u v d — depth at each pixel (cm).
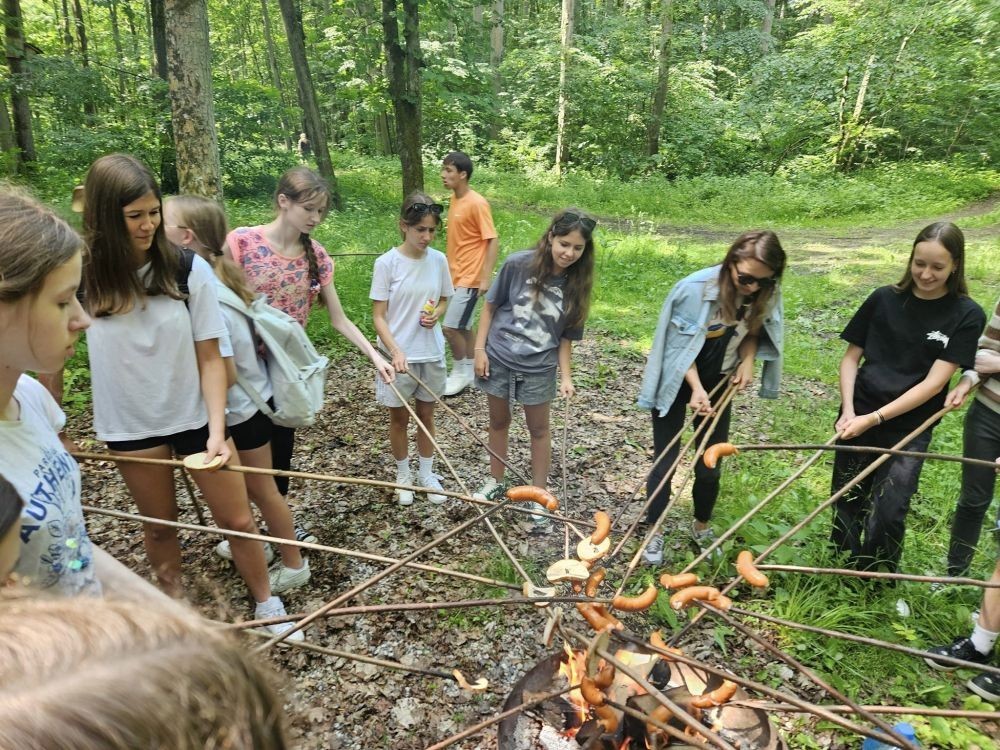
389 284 425
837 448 287
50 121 1662
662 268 1115
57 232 151
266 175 1457
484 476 485
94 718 54
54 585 172
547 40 2545
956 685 310
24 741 51
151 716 57
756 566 261
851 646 327
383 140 2583
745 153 2281
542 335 387
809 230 1644
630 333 804
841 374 362
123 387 265
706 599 231
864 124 2166
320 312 733
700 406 350
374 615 345
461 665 320
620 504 457
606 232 1317
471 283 595
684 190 1997
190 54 620
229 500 294
